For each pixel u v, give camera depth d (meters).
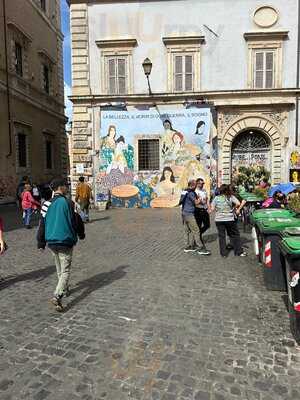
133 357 3.95
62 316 5.09
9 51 21.98
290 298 4.54
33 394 3.33
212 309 5.30
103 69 19.41
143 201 19.64
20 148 23.91
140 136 19.39
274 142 19.09
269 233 6.02
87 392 3.35
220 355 4.00
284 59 18.78
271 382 3.50
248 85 18.95
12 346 4.23
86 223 14.18
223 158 19.34
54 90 29.69
